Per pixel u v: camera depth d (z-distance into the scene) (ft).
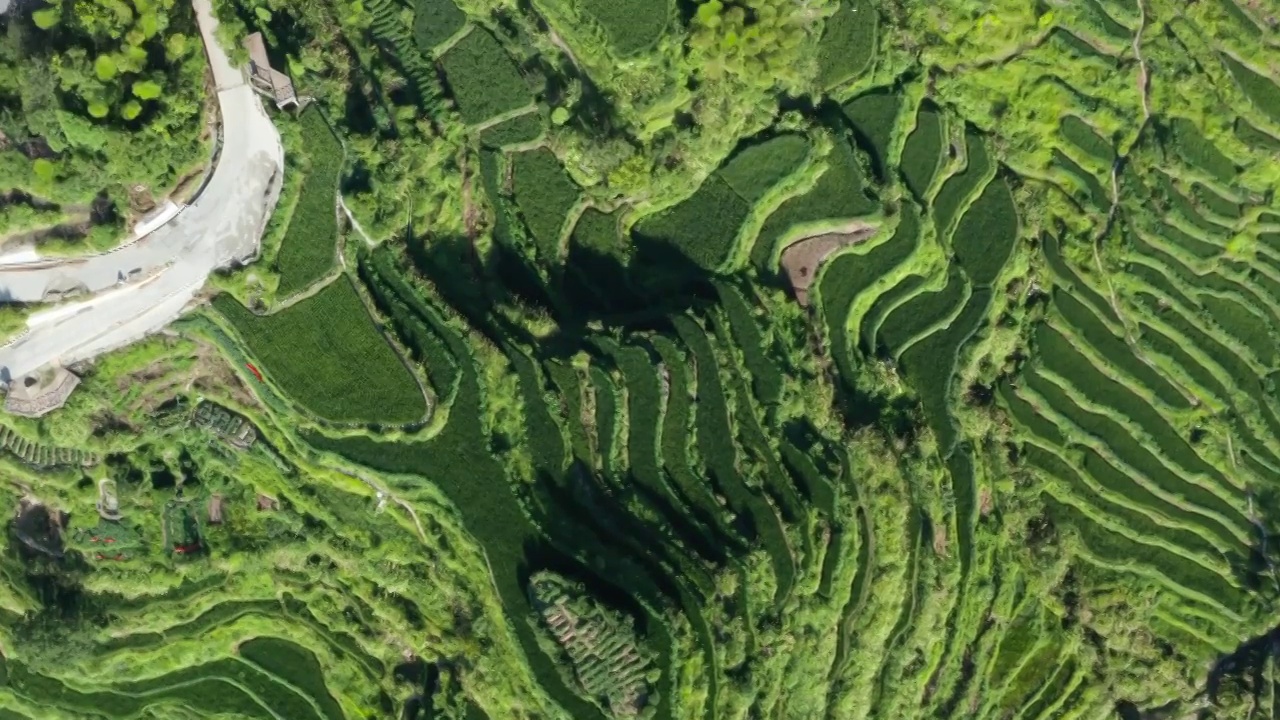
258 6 131.44
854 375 142.41
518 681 128.98
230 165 129.59
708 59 133.69
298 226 130.72
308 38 132.16
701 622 127.75
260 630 142.00
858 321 144.77
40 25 120.98
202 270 130.00
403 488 131.44
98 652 138.92
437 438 130.93
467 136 137.08
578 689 125.80
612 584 127.44
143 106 122.42
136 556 136.56
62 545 137.49
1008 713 146.20
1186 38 146.20
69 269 129.08
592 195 138.92
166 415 133.39
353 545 135.13
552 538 128.47
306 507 135.13
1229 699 144.56
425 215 134.72
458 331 131.95
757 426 136.36
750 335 138.82
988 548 143.13
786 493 134.92
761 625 131.44
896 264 143.23
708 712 126.93
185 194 129.39
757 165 141.49
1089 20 145.89
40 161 120.88
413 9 137.28
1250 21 145.69
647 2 135.95
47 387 130.00
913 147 145.59
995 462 145.18
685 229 142.20
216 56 130.00
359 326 131.23
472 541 129.90
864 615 136.26
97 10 118.83
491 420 131.34
